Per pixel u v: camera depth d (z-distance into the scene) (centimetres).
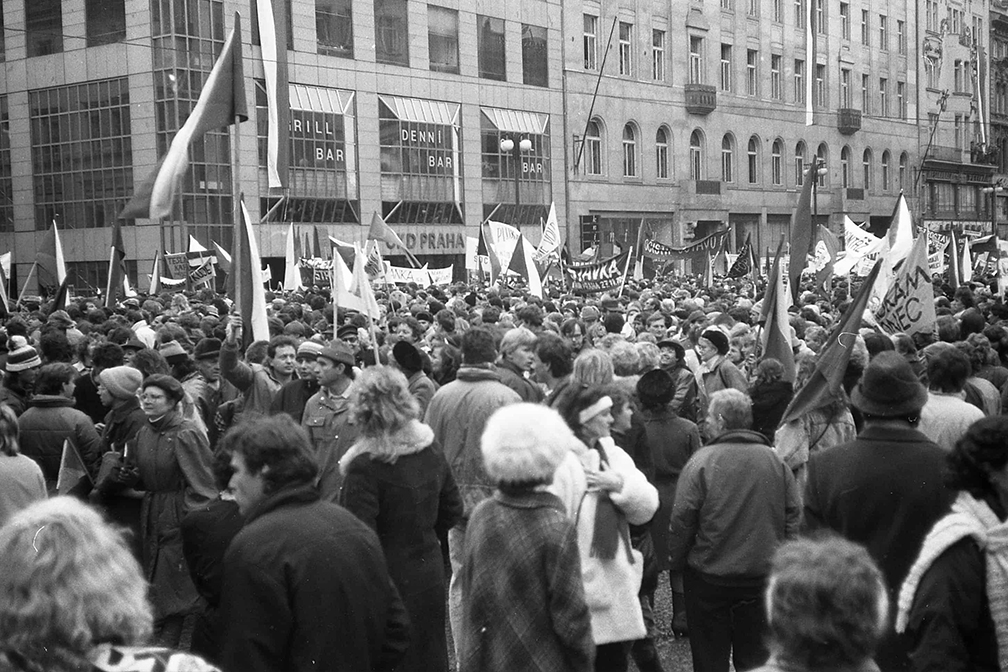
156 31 4175
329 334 1199
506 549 416
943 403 662
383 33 4778
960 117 8662
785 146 6894
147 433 704
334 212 4588
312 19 4484
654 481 688
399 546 527
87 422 761
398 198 4841
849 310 717
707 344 941
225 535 486
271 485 408
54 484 757
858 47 7456
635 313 1617
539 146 5466
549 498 426
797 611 268
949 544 372
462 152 5122
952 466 381
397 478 529
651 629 690
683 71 6175
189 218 4138
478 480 667
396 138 4828
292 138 4397
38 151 4547
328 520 404
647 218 5991
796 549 280
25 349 878
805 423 725
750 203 6588
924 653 369
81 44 4369
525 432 421
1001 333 1086
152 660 262
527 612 412
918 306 1200
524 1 5397
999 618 364
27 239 4609
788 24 6931
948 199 8638
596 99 5712
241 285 1051
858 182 7488
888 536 490
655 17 6047
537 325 1188
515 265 2447
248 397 875
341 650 388
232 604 386
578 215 5625
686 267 5159
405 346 827
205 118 1020
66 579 255
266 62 2369
